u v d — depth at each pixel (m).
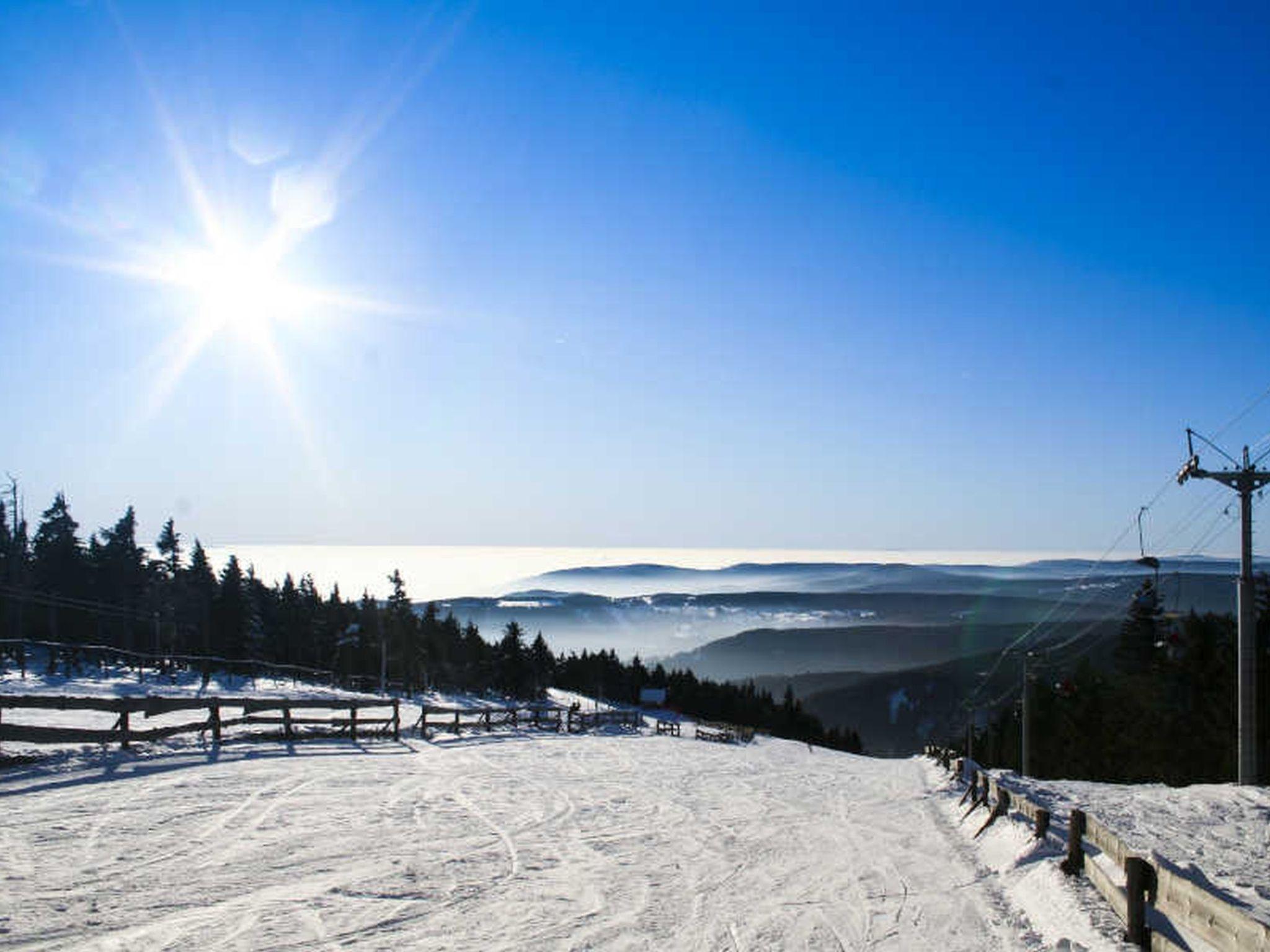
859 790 23.73
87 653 41.09
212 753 18.56
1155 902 7.45
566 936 8.16
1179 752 47.69
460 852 11.45
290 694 39.69
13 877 8.80
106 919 7.74
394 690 58.88
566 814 15.34
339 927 7.95
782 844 14.02
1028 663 39.28
